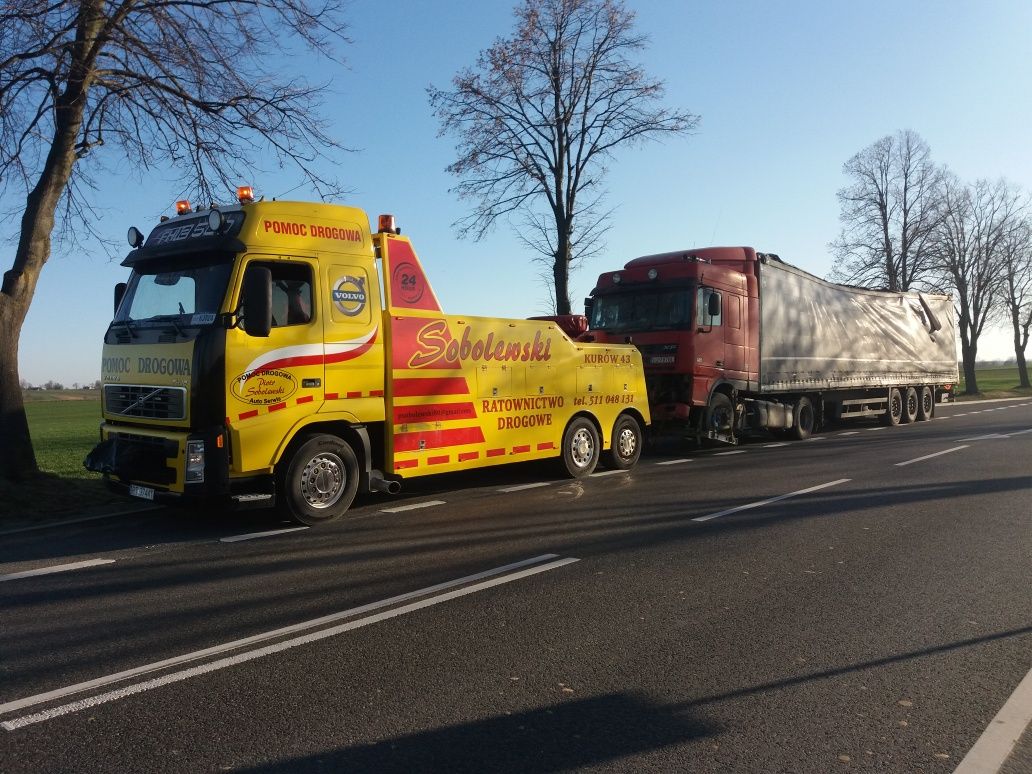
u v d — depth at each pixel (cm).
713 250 1514
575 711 368
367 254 816
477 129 1947
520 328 1004
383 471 845
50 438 2153
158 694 387
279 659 432
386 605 527
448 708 371
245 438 713
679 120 1953
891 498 934
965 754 327
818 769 315
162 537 738
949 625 486
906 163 3416
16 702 378
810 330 1689
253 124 1108
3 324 930
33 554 675
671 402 1359
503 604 529
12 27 925
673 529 763
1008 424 2088
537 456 1030
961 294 3947
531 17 1855
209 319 703
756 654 439
